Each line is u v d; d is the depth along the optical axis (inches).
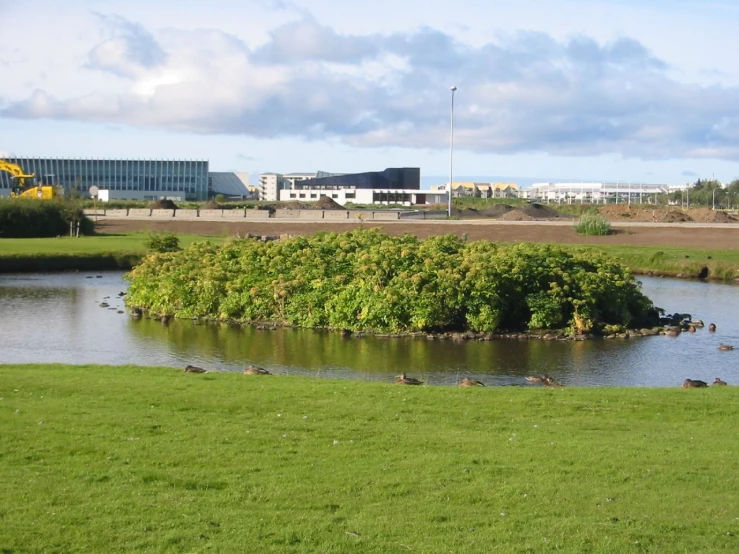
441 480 489.1
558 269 1393.9
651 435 602.9
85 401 670.5
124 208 4461.1
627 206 4827.8
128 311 1549.0
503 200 6633.9
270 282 1440.7
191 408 654.5
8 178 6348.4
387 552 387.5
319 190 6761.8
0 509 433.4
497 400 707.4
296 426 605.3
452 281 1325.0
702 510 446.3
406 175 7032.5
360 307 1353.3
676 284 2076.8
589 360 1147.9
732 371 1093.8
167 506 441.1
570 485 483.2
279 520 424.5
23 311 1546.5
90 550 386.6
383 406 674.2
